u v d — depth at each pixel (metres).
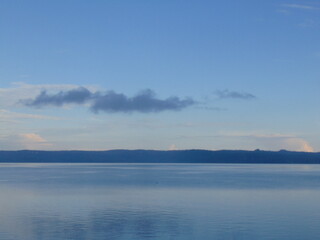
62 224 35.41
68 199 53.03
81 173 137.38
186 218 38.03
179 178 103.38
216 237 30.72
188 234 31.69
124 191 64.06
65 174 128.25
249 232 32.12
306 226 34.12
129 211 42.41
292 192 61.75
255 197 55.06
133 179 98.06
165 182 86.56
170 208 44.50
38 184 80.00
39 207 45.41
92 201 50.94
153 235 31.42
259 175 121.50
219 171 160.50
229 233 31.89
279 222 35.84
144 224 35.38
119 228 33.81
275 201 50.53
